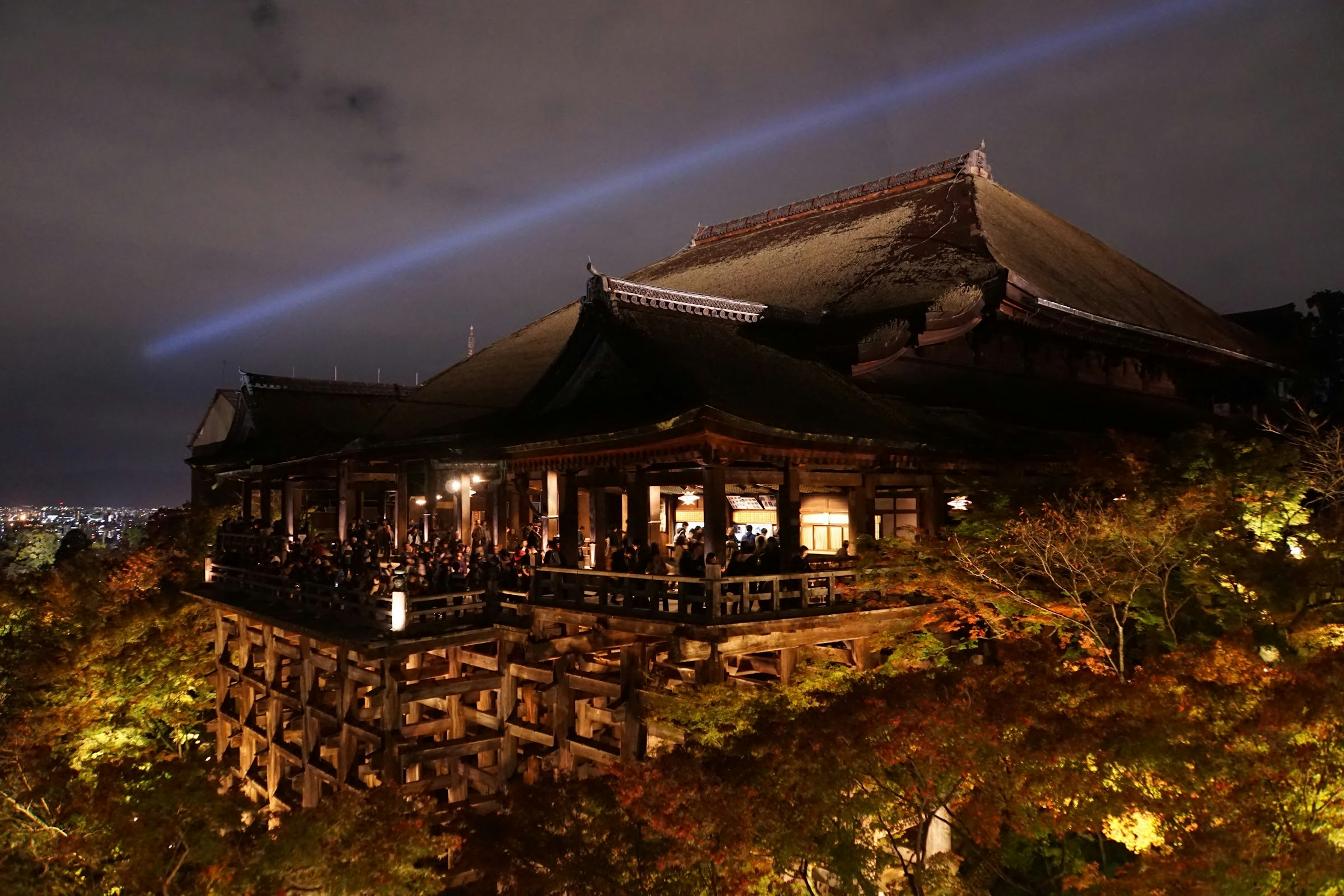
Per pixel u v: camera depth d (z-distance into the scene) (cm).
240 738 2753
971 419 2345
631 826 1059
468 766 2098
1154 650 1659
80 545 7362
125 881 1403
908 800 1043
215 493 5356
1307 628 1358
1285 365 3684
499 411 2856
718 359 2050
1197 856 823
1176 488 1620
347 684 2078
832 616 1692
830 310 2700
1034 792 970
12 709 2822
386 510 4031
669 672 1925
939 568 1712
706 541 1636
